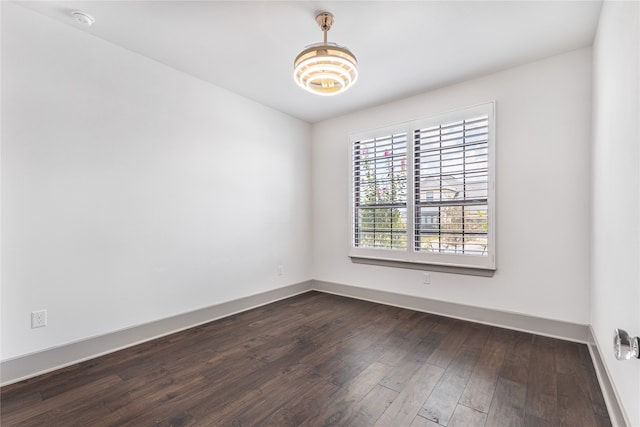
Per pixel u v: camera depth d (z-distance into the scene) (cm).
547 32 237
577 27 230
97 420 167
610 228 182
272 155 403
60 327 224
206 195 324
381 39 246
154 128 281
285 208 421
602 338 204
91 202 240
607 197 190
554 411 172
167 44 255
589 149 256
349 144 420
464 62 283
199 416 170
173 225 295
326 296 427
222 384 202
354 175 416
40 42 215
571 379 204
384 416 169
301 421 165
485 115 306
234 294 352
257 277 380
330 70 198
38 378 208
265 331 296
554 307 273
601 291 208
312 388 197
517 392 190
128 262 262
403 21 223
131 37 245
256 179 381
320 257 457
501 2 203
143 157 273
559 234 271
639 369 126
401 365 226
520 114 289
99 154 245
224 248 342
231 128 351
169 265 291
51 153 220
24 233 208
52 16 218
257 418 168
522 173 288
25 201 209
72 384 201
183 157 304
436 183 339
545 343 261
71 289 229
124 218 259
